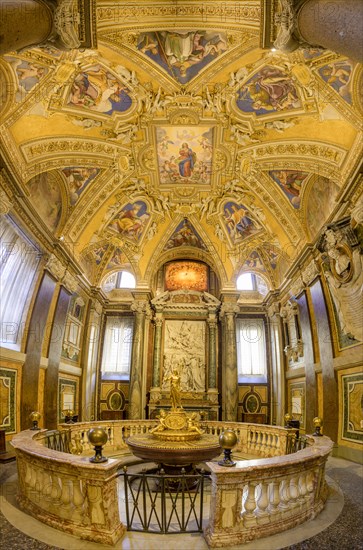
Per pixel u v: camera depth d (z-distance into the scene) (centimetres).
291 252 1305
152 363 1634
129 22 698
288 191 1178
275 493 410
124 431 1060
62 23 441
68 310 1355
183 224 1524
